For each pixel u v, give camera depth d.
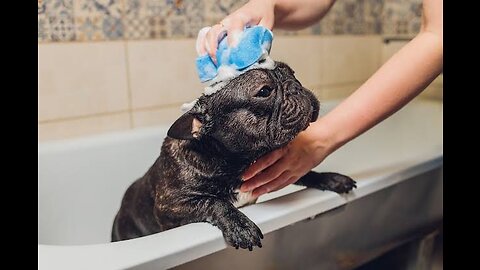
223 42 0.67
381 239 0.98
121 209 0.94
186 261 0.60
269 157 0.70
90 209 1.12
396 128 1.62
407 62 0.74
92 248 0.58
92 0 1.18
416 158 0.98
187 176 0.72
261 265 0.73
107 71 1.23
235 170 0.72
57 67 1.15
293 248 0.77
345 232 0.86
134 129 1.24
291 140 0.66
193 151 0.72
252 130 0.64
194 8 1.34
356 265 0.97
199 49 0.69
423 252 1.14
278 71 0.67
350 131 0.75
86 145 1.12
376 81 0.75
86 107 1.21
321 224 0.79
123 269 0.55
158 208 0.77
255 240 0.63
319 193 0.76
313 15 0.98
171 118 1.36
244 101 0.63
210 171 0.72
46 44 1.13
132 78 1.27
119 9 1.22
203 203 0.69
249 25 0.76
